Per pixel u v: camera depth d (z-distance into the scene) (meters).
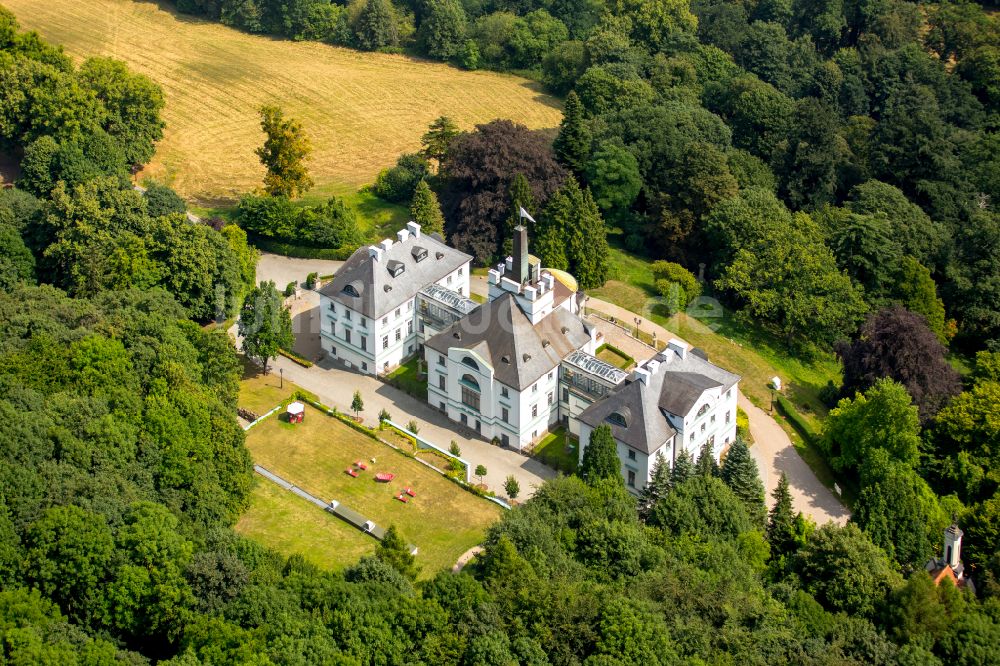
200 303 195.75
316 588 122.88
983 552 158.50
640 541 139.75
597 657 119.00
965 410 179.62
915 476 169.88
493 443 177.25
